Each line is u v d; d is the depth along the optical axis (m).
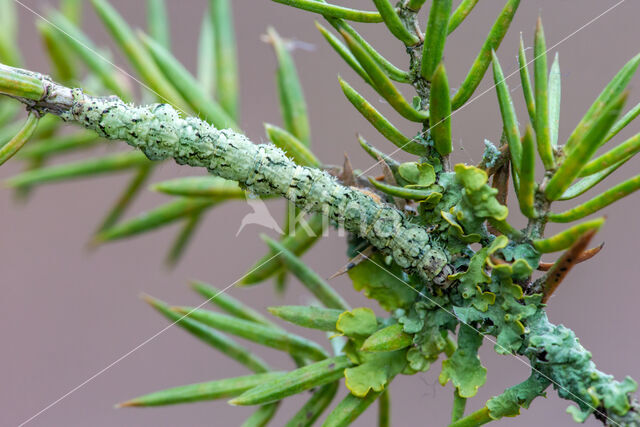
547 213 0.16
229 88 0.19
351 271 0.17
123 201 0.20
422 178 0.16
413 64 0.16
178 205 0.19
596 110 0.16
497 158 0.16
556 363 0.16
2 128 0.19
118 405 0.17
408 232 0.17
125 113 0.17
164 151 0.17
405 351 0.16
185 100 0.18
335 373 0.16
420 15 0.20
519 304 0.16
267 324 0.18
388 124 0.16
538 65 0.16
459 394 0.16
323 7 0.16
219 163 0.17
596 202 0.16
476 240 0.16
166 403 0.17
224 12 0.19
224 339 0.17
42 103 0.16
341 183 0.17
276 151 0.17
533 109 0.16
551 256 0.20
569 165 0.16
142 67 0.19
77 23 0.20
